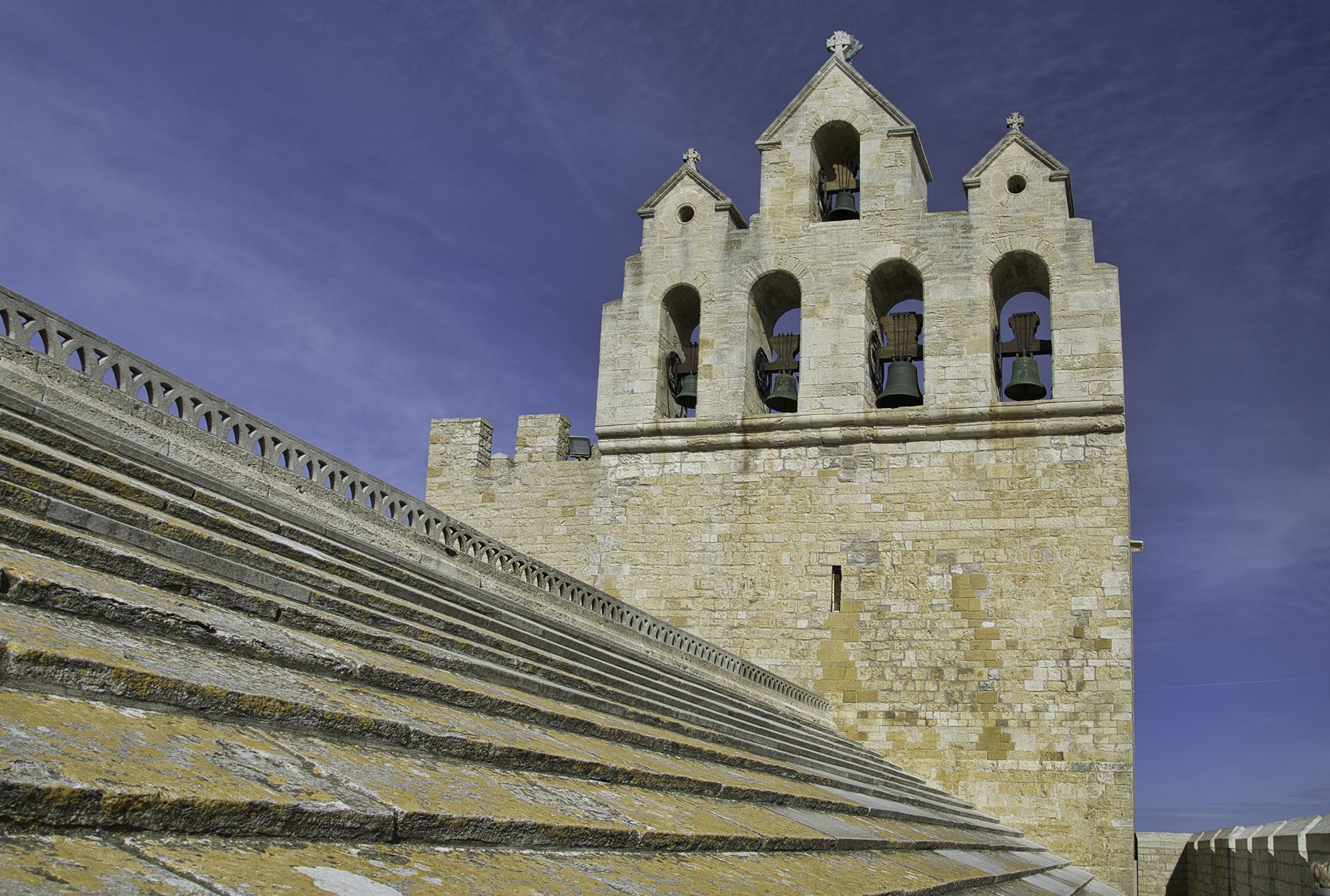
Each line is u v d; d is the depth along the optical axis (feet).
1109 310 87.71
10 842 10.21
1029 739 80.53
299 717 17.24
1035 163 92.63
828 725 82.53
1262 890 58.85
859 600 86.99
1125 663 80.38
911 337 93.56
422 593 35.76
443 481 101.40
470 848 16.19
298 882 12.00
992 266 91.25
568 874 16.70
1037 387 89.81
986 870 43.93
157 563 21.04
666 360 99.04
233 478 39.09
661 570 92.22
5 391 28.19
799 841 28.14
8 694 12.90
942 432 88.63
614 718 34.86
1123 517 83.56
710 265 98.32
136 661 15.55
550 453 98.99
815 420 91.30
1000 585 84.43
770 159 99.55
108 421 34.63
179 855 11.54
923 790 72.02
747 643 88.33
